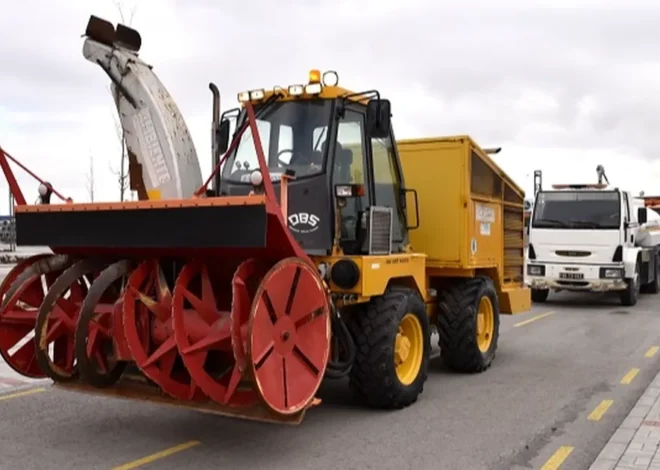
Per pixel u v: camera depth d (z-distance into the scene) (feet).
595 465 18.13
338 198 22.03
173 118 22.84
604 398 25.72
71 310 21.17
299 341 18.29
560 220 55.93
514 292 33.76
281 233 17.81
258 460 18.99
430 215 28.53
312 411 23.81
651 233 61.46
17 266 22.21
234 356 17.98
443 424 22.35
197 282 19.85
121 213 19.40
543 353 34.96
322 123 22.50
